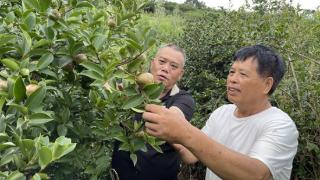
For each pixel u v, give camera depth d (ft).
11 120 4.37
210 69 15.62
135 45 4.85
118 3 7.33
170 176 7.75
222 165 5.47
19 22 5.53
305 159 10.91
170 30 25.59
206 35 15.93
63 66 5.19
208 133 7.39
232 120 7.07
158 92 4.84
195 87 15.43
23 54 4.96
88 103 5.59
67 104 5.35
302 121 10.71
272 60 6.56
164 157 7.55
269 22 15.15
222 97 13.89
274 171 6.11
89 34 5.29
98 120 5.32
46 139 3.85
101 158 5.56
